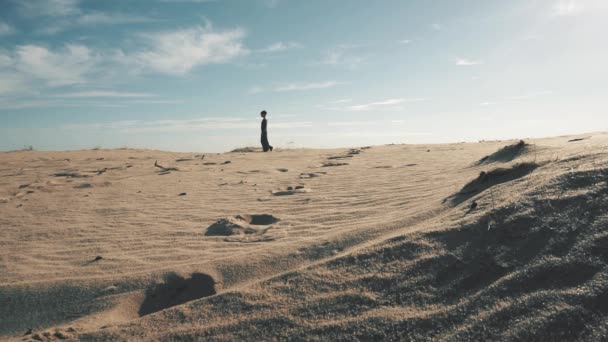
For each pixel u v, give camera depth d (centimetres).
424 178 547
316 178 663
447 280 196
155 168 885
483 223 227
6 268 321
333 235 310
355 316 188
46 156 1170
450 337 163
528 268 184
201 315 212
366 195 477
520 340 151
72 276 299
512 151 520
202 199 540
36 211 493
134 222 435
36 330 243
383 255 228
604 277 164
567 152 335
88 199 557
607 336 143
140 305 266
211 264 295
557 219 206
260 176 737
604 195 210
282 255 293
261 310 206
